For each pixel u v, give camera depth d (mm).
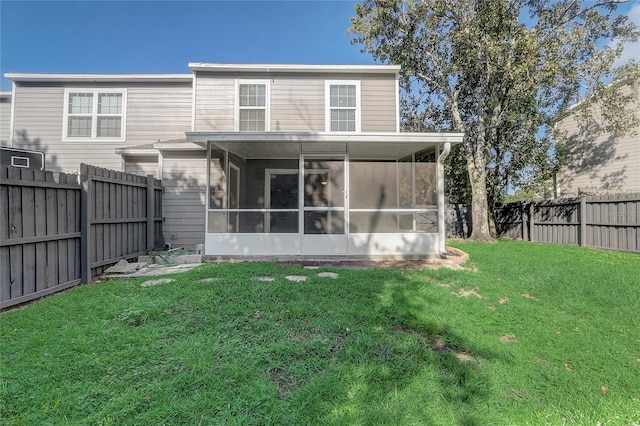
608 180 13039
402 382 2443
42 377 2361
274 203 7656
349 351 2818
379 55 13648
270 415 2055
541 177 13766
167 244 8531
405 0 12672
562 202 11094
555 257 7941
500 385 2525
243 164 7922
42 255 4367
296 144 7156
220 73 9836
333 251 7043
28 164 6918
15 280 3945
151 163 9641
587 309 4293
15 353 2693
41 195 4367
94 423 1960
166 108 10555
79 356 2646
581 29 10172
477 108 13039
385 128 9883
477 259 7488
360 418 2053
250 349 2799
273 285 4488
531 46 9664
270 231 7082
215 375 2426
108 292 4371
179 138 10438
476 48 10992
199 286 4465
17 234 3971
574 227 10641
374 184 7148
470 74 12648
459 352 3049
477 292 4789
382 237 7066
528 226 12836
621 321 3932
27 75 10266
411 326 3441
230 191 7676
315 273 5469
